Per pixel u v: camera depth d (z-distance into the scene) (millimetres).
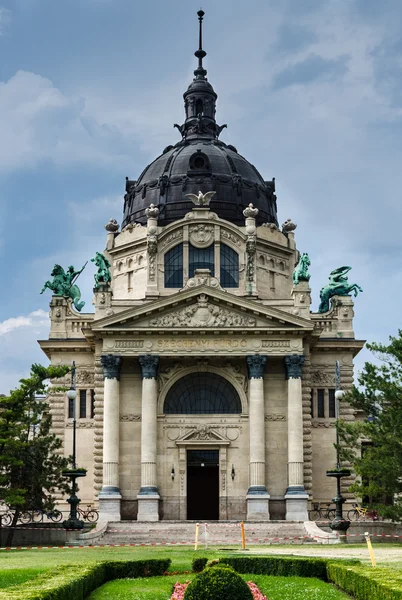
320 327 92125
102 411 88625
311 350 92625
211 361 88375
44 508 78812
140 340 86438
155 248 94562
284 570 46750
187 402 88938
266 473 86125
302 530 77688
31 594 31219
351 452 74938
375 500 86875
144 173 106938
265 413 87312
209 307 86500
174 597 38031
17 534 75562
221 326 86062
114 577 45219
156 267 94438
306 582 44281
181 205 100875
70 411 91625
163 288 95000
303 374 89500
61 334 92812
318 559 46719
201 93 112938
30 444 76625
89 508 88375
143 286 98000
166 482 86812
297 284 89875
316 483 90062
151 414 85438
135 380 87812
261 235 99000
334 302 94125
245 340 86500
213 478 88750
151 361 85938
